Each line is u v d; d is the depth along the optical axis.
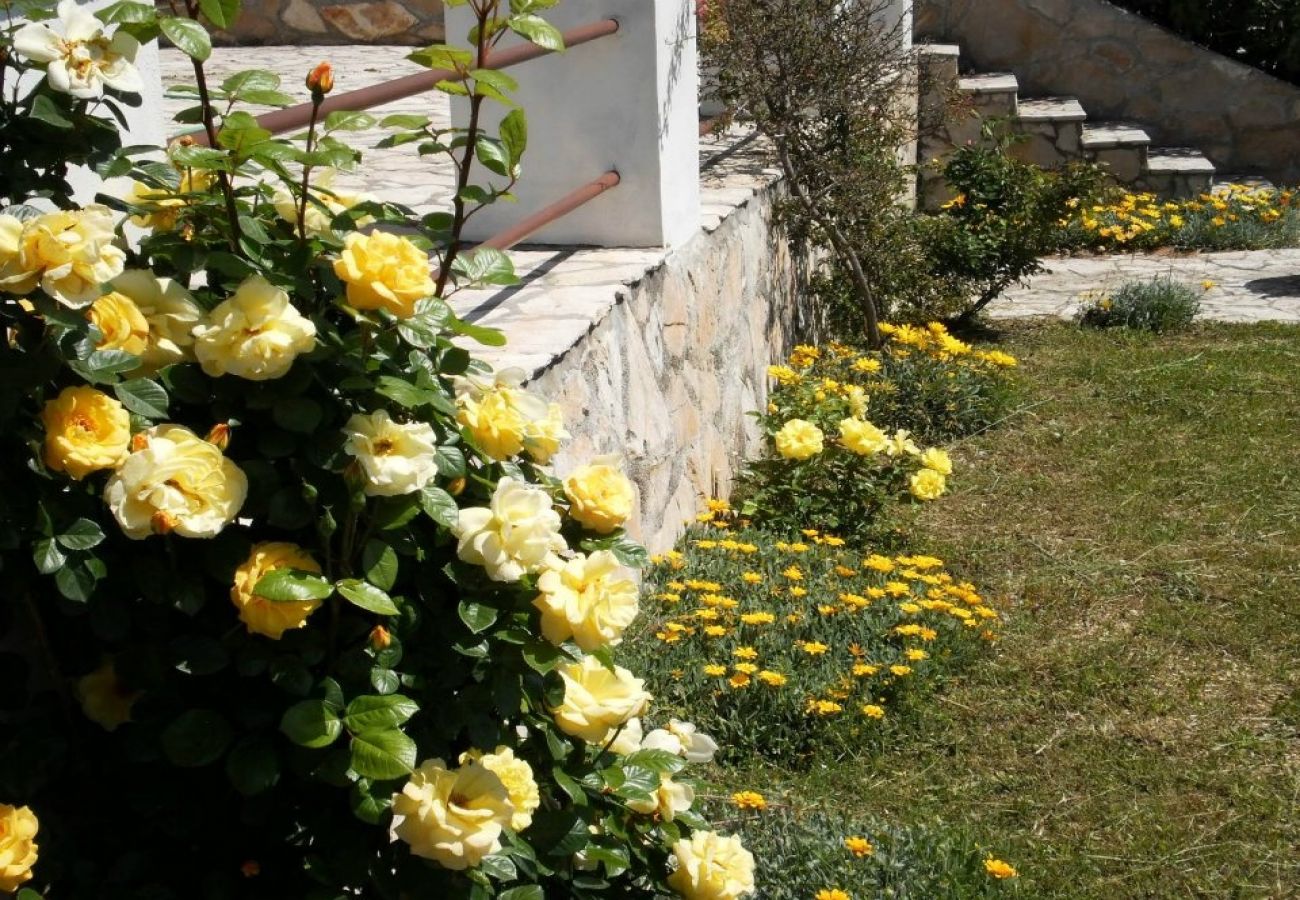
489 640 1.89
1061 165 9.16
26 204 1.80
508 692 1.88
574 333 3.48
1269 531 4.84
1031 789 3.37
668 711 3.44
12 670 1.75
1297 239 9.37
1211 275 8.57
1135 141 9.97
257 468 1.73
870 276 6.78
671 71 4.52
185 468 1.61
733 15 5.88
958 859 2.97
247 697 1.75
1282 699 3.79
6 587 1.67
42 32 1.66
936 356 6.12
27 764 1.71
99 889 1.76
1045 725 3.65
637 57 4.38
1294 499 5.09
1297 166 10.66
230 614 1.78
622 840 2.09
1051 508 5.09
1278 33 10.59
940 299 7.18
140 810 1.75
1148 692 3.80
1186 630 4.15
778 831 2.98
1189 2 10.57
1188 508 5.05
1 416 1.56
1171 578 4.49
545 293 3.92
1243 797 3.34
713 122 5.89
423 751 1.85
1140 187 10.08
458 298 3.89
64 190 1.78
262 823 1.78
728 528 4.75
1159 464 5.45
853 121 6.38
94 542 1.59
